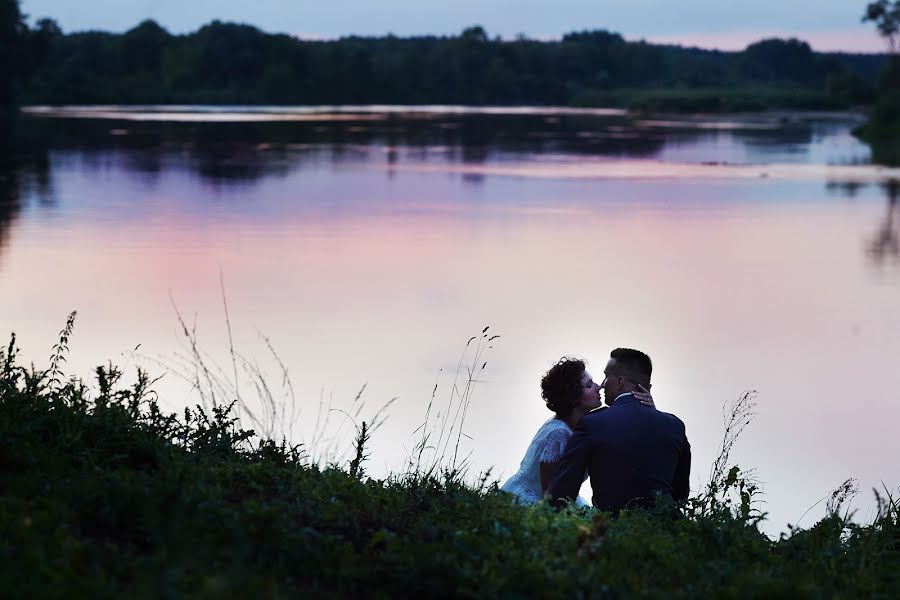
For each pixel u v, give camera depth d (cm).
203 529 565
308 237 3366
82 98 19412
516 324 2139
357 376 1659
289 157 7231
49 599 443
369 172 6125
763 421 1533
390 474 856
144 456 719
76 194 4644
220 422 822
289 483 726
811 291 2605
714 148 9094
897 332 2148
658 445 793
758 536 743
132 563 508
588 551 616
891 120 11594
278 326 2025
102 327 1972
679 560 646
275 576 531
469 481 1011
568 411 866
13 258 2825
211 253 2972
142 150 7669
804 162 7456
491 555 594
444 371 1720
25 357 1697
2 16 15162
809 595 589
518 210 4325
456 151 8200
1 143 8219
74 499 596
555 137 10575
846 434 1478
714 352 1964
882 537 792
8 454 649
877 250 3312
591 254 3152
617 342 2019
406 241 3328
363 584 556
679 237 3566
